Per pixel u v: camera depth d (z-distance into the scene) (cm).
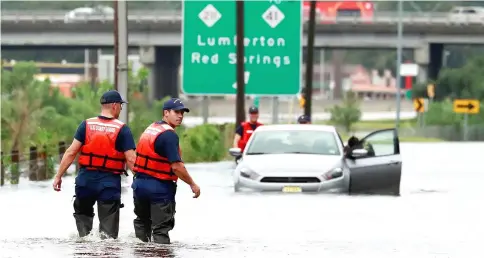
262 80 10344
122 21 7531
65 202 5453
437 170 8906
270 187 5678
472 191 6369
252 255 3362
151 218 3503
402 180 7519
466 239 3900
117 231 3622
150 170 3488
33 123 9044
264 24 10319
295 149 6006
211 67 10300
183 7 10312
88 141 3572
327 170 5697
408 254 3447
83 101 12000
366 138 5872
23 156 8394
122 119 7494
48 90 11256
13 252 3303
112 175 3591
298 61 10325
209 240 3797
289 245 3662
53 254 3247
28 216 4700
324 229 4200
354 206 5188
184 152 10175
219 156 10644
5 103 8962
